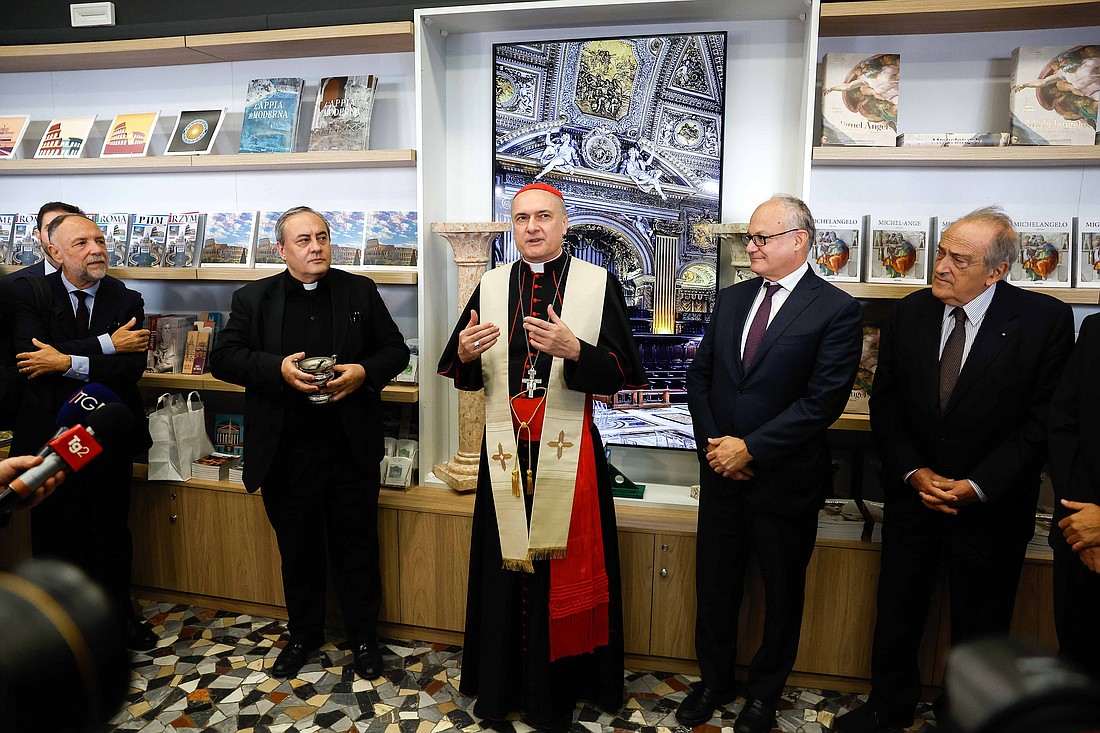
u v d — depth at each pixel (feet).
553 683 6.97
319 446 7.70
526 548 6.75
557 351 6.26
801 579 6.92
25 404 7.84
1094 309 8.47
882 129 8.00
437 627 8.64
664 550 7.88
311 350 7.78
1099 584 5.53
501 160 9.16
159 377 9.75
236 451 10.25
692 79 8.58
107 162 9.78
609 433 9.20
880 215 8.56
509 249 9.30
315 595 8.17
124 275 9.82
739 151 8.73
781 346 6.54
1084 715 1.07
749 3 7.95
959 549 6.51
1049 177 8.20
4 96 10.86
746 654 7.83
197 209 10.50
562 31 8.93
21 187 11.06
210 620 9.16
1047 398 6.15
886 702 7.05
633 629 8.11
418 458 9.24
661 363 8.98
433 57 8.91
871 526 7.48
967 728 1.13
